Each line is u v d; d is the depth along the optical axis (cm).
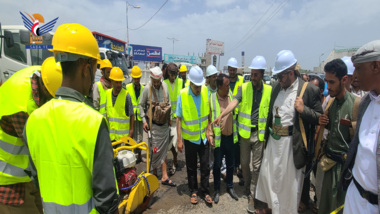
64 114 108
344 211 155
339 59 201
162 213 294
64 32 111
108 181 110
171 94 436
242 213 298
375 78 131
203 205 314
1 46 679
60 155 107
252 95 314
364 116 143
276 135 243
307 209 305
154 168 365
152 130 358
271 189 252
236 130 332
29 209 179
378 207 127
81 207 110
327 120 214
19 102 154
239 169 386
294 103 229
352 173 149
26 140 117
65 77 116
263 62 300
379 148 124
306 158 236
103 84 400
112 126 350
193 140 304
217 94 329
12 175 164
